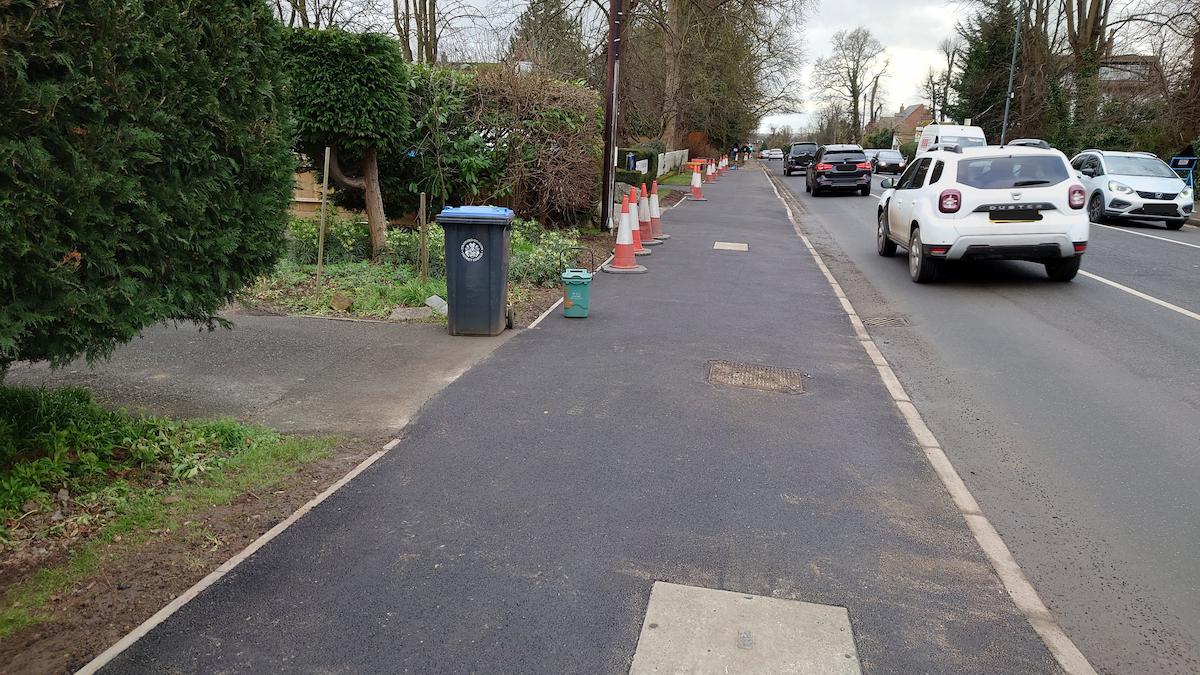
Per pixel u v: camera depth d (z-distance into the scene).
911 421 5.66
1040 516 4.37
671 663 2.96
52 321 3.80
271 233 5.21
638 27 31.27
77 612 3.17
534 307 9.16
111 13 3.71
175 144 4.23
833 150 28.89
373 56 10.16
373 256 11.29
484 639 3.08
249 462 4.63
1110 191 18.88
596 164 15.09
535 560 3.67
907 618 3.30
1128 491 4.69
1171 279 11.45
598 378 6.46
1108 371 7.06
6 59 3.31
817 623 3.24
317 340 7.43
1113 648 3.21
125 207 4.03
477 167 12.53
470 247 7.55
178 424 5.01
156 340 7.23
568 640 3.09
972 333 8.45
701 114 48.66
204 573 3.50
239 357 6.82
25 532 3.69
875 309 9.68
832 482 4.61
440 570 3.56
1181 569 3.83
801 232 18.02
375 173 11.09
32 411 4.53
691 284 10.84
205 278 4.62
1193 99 28.34
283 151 5.18
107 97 3.76
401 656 2.98
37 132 3.54
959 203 10.59
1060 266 11.09
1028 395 6.43
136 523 3.85
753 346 7.62
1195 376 6.90
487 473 4.61
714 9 32.72
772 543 3.89
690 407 5.82
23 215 3.43
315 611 3.24
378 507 4.16
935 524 4.14
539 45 18.48
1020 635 3.21
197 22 4.36
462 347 7.32
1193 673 3.05
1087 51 37.56
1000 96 47.69
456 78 12.87
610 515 4.13
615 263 11.79
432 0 21.45
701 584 3.50
